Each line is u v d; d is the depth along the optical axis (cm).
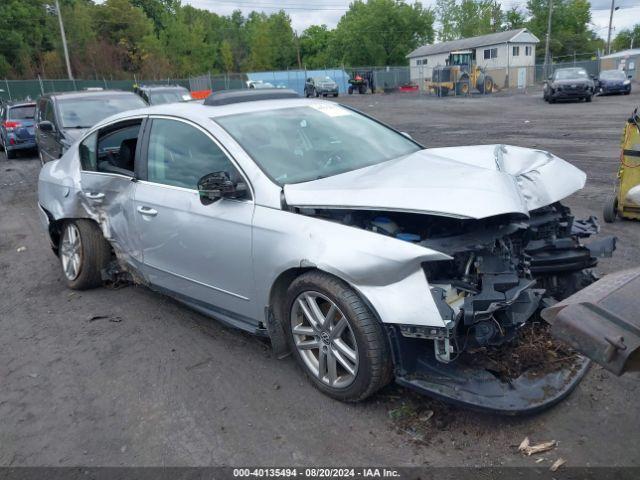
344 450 295
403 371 303
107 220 491
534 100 2927
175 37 7462
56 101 1080
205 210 384
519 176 344
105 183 485
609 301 217
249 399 347
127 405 352
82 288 547
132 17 7012
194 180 403
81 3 6938
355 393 320
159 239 427
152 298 521
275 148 389
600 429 296
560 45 7719
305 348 348
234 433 317
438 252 286
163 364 398
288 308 348
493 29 8338
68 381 386
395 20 7181
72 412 350
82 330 463
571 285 373
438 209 294
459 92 3769
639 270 238
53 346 439
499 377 305
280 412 331
